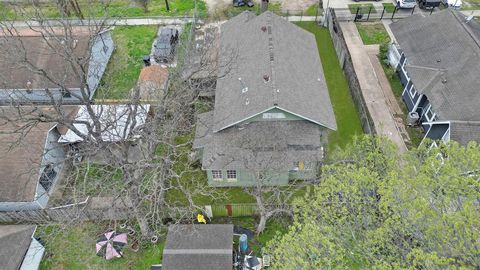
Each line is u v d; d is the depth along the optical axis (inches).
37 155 1123.9
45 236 1052.5
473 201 664.4
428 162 735.7
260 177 1082.1
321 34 1737.2
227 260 936.3
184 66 1398.9
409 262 650.2
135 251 1037.8
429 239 649.6
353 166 816.3
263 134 1117.7
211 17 1877.5
